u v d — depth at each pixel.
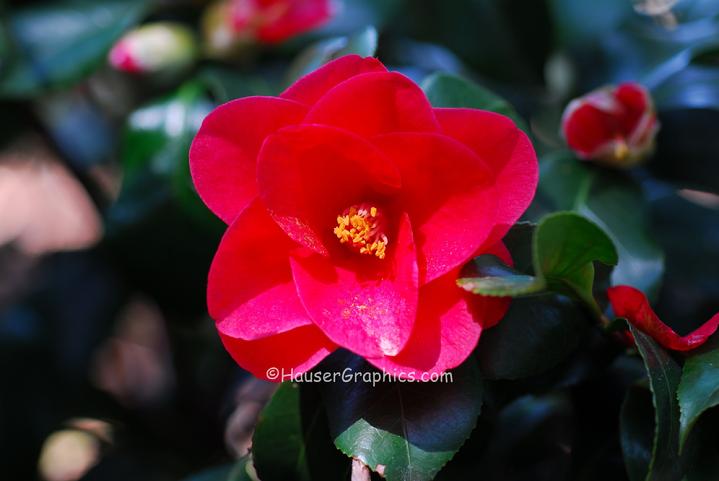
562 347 0.55
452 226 0.52
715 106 0.64
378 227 0.54
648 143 0.61
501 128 0.52
